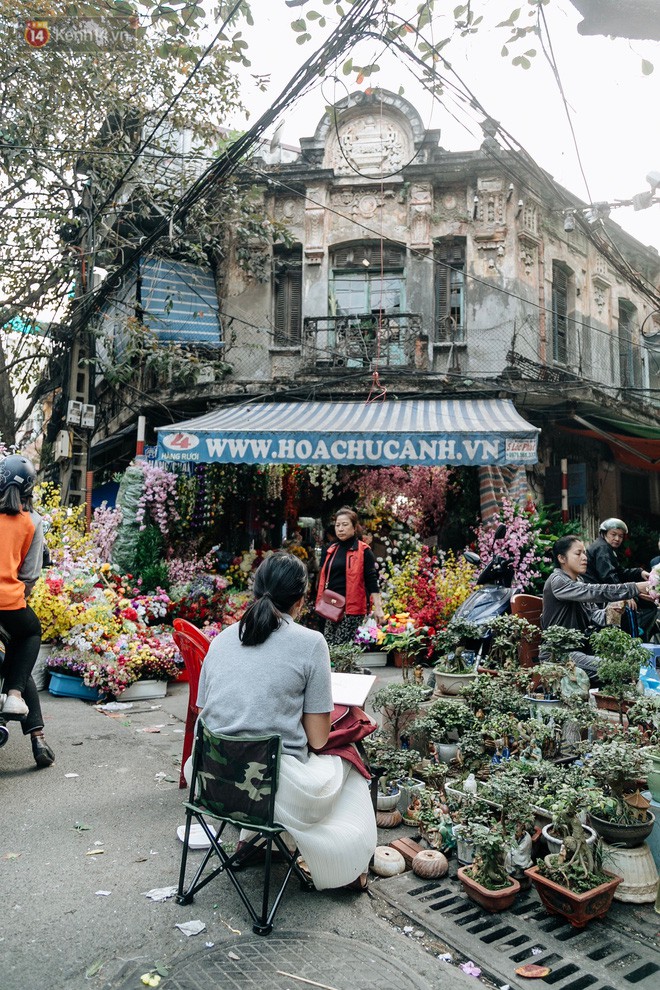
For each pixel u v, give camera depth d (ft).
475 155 39.42
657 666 15.60
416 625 27.32
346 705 10.37
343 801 9.93
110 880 10.00
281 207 41.50
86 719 19.08
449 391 36.70
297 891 9.86
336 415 33.78
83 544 27.53
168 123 40.04
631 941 8.77
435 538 36.45
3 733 13.30
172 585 29.04
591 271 44.52
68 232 41.16
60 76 33.09
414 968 8.09
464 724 12.56
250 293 41.47
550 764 10.95
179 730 18.15
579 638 13.89
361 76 17.28
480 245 39.27
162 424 43.73
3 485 14.42
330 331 39.65
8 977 7.71
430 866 10.28
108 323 47.01
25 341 45.80
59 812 12.42
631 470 48.08
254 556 35.94
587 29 8.23
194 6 16.25
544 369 39.01
